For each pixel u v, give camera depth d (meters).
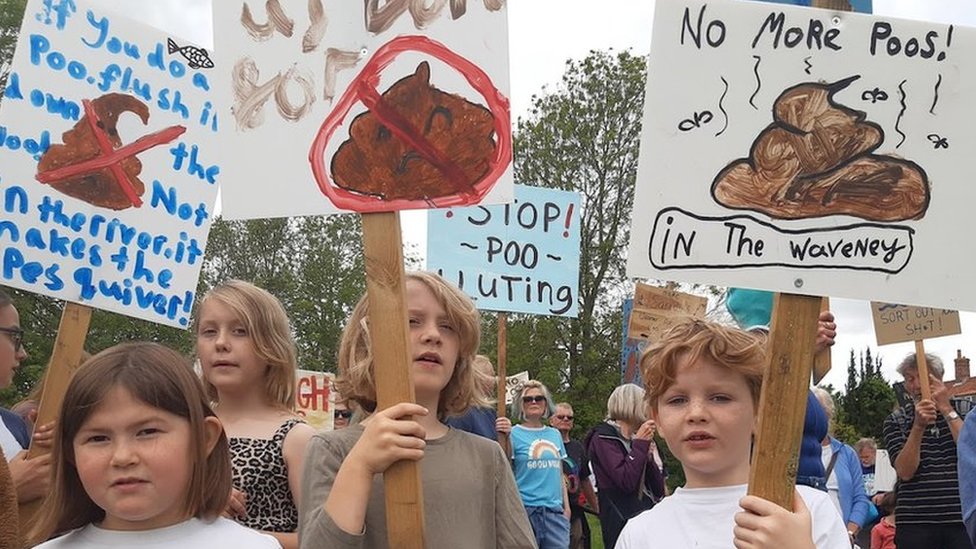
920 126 2.25
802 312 2.21
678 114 2.25
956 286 2.23
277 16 2.55
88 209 3.49
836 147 2.24
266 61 2.54
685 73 2.25
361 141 2.47
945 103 2.25
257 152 2.52
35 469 3.00
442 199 2.44
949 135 2.25
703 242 2.24
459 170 2.44
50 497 2.25
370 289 2.39
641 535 2.64
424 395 2.78
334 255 35.22
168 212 3.65
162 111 3.68
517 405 8.31
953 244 2.24
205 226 3.74
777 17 2.25
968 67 2.25
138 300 3.56
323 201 2.47
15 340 3.64
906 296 2.23
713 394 2.56
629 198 26.53
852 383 51.72
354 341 2.82
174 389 2.20
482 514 2.67
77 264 3.45
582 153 26.83
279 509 3.12
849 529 6.34
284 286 34.12
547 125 27.00
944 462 5.75
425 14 2.48
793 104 2.25
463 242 6.53
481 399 3.12
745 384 2.57
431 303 2.79
